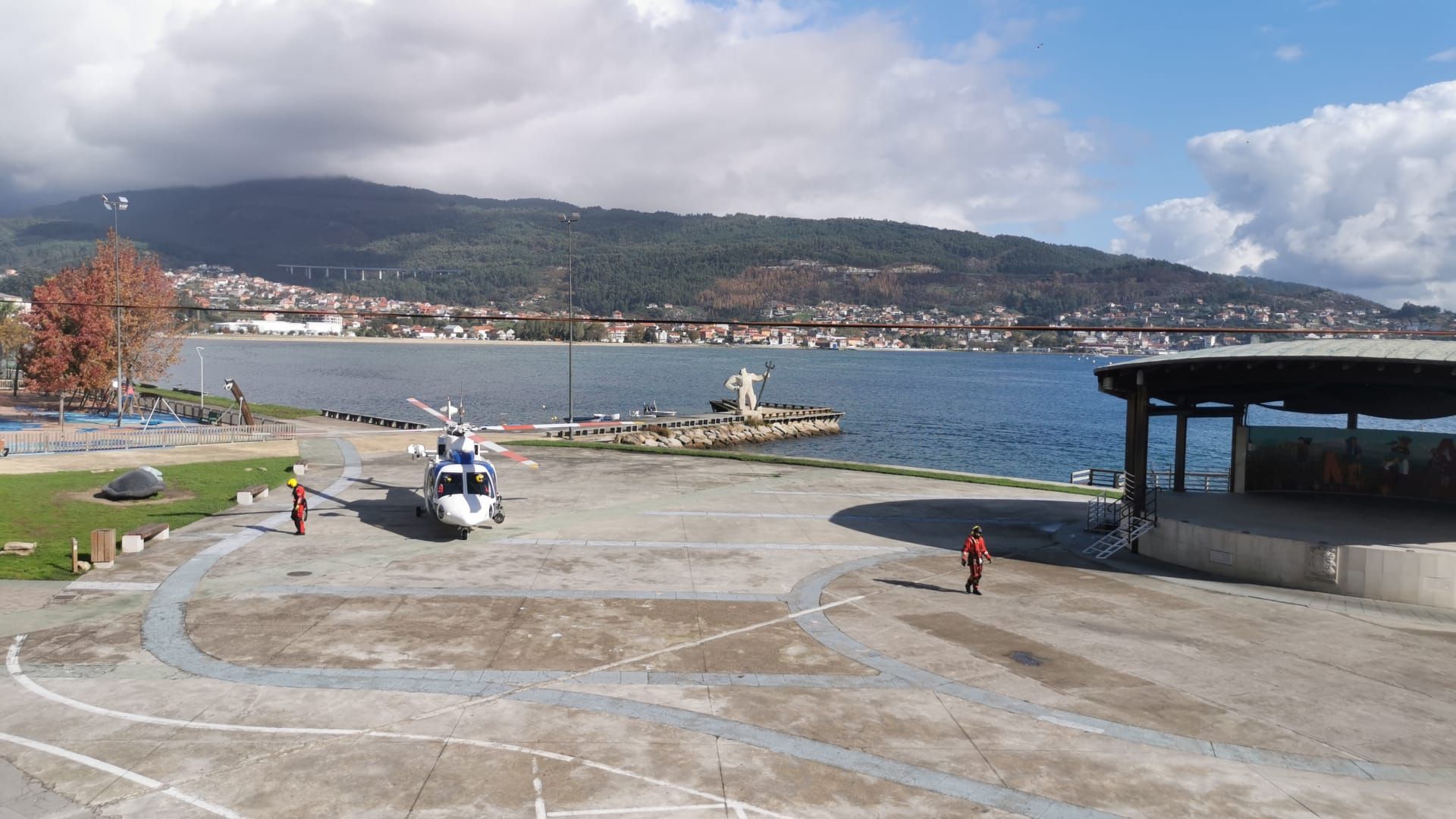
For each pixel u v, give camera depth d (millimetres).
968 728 13867
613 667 16312
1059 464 72438
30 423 57688
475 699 14648
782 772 12258
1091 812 11320
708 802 11352
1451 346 21844
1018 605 20828
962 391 169375
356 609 19516
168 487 34156
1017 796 11695
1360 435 29234
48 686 14867
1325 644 18250
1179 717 14453
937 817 11117
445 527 28234
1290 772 12562
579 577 22703
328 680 15336
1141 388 26312
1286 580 22547
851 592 21797
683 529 28781
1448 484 27953
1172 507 27297
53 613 18859
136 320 66250
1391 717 14578
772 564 24438
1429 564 20891
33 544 23688
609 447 50656
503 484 37281
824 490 37125
